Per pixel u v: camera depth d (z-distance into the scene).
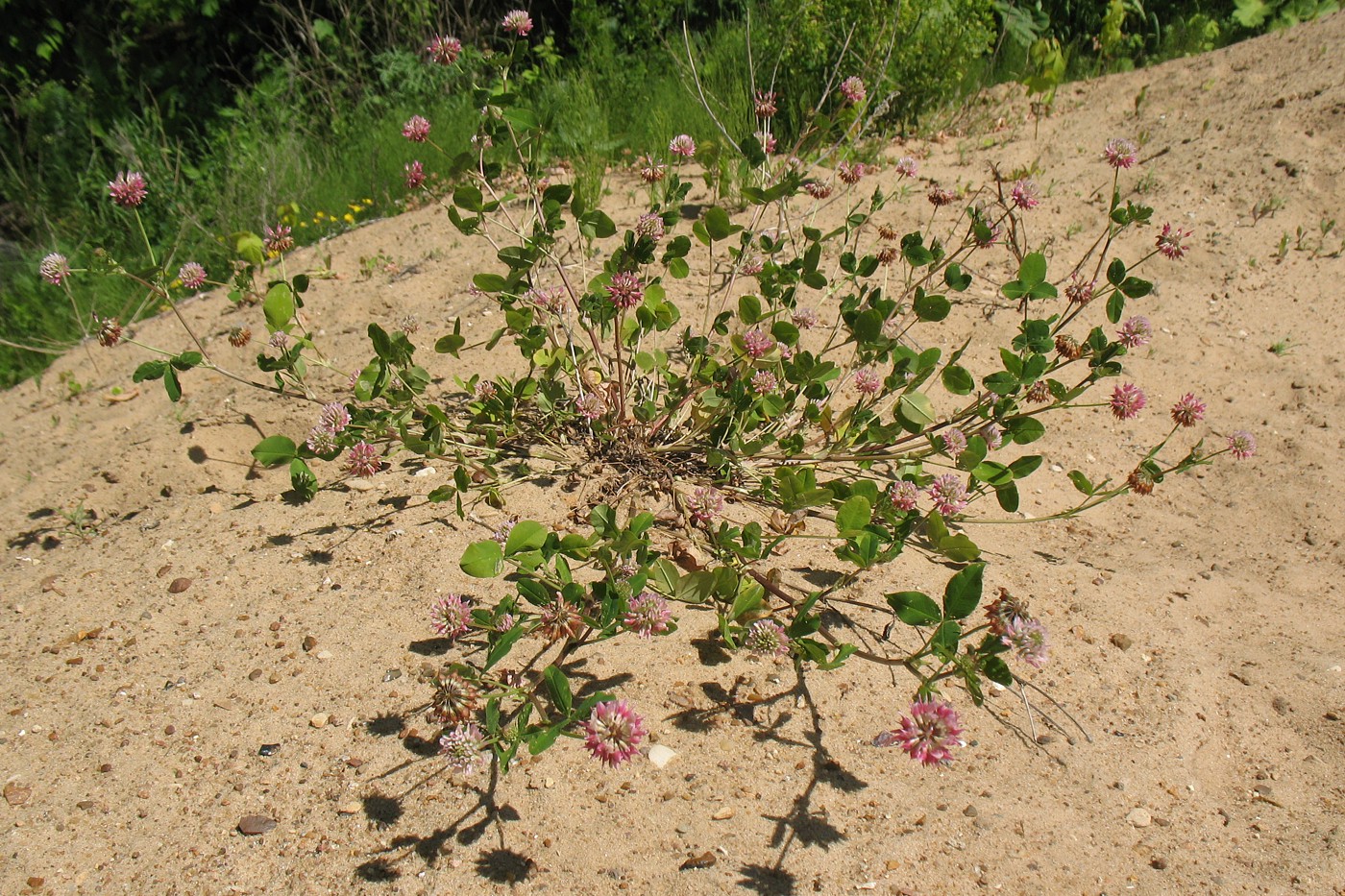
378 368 3.64
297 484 3.52
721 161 5.48
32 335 5.65
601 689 2.79
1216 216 5.43
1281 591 3.39
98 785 2.65
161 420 4.28
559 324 4.10
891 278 4.86
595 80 7.66
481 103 3.62
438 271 5.21
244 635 3.08
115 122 8.20
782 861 2.39
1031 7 8.47
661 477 3.58
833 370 3.29
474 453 3.73
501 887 2.35
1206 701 2.87
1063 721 2.79
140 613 3.22
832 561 3.28
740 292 4.69
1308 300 4.91
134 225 7.14
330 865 2.43
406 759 2.66
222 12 9.48
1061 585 3.28
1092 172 5.90
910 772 2.62
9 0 9.06
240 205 6.98
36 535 3.75
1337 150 5.67
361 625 3.07
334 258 5.58
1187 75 6.85
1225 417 4.30
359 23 9.02
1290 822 2.55
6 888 2.40
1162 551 3.60
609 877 2.36
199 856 2.46
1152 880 2.38
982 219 3.63
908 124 6.83
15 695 2.93
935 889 2.34
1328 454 4.05
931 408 3.31
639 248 3.26
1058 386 3.33
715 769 2.61
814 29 6.76
